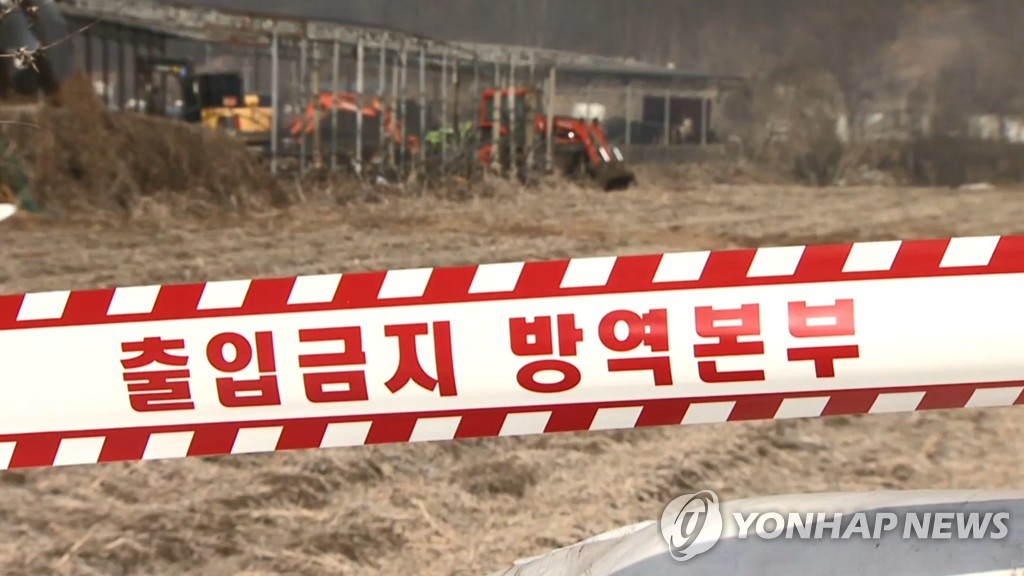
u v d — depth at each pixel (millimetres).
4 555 3818
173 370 2314
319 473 4535
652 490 4340
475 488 4375
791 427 5055
